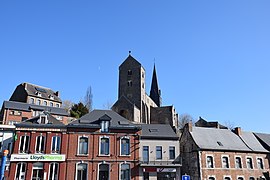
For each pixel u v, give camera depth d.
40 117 31.52
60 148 30.20
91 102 75.50
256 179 35.22
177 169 31.53
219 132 39.09
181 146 37.53
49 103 59.69
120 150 31.27
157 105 81.81
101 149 31.16
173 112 65.12
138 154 31.44
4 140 30.38
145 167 30.89
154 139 32.88
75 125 31.14
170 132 34.53
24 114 48.00
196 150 33.78
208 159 33.59
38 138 30.28
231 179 33.53
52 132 30.70
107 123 32.31
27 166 28.86
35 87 60.62
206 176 32.38
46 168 29.17
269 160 37.81
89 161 30.20
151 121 65.69
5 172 28.28
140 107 62.09
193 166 33.88
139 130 32.69
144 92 66.12
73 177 29.33
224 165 34.09
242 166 35.03
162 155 32.22
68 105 76.75
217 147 34.59
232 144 36.78
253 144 38.81
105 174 30.36
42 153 29.61
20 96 59.00
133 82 65.31
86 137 31.25
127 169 30.78
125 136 32.00
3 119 45.81
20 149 29.39
